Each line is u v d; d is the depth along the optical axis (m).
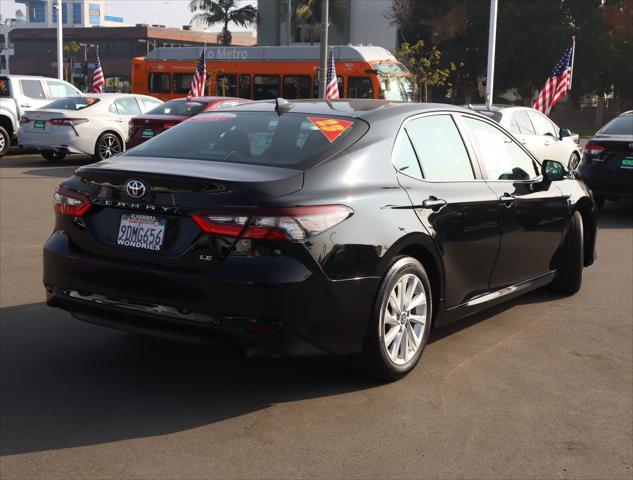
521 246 5.60
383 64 26.25
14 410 3.99
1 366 4.60
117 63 93.62
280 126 4.57
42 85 18.84
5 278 6.72
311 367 4.69
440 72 30.94
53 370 4.56
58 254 4.26
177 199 3.88
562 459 3.59
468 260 4.94
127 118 17.20
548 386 4.52
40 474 3.33
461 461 3.54
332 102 5.02
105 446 3.61
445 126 5.09
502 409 4.16
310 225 3.84
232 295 3.73
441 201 4.67
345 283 3.98
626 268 7.89
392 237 4.22
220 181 3.83
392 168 4.48
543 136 14.33
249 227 3.75
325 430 3.83
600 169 11.36
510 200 5.36
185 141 4.61
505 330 5.61
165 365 4.69
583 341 5.39
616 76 45.09
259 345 3.80
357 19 55.12
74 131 16.25
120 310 4.06
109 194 4.11
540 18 45.62
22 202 11.32
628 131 11.60
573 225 6.46
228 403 4.14
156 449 3.59
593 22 44.97
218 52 29.17
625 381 4.63
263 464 3.46
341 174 4.16
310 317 3.86
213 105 16.08
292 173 4.01
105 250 4.11
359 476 3.38
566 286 6.56
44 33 97.31
